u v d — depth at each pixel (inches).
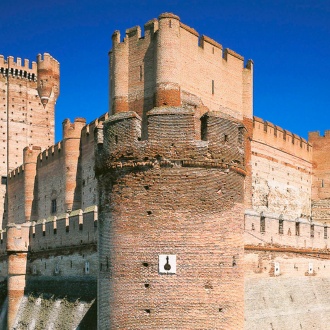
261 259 1584.6
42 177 2827.3
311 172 2632.9
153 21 1616.6
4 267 2390.5
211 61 1777.8
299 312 1643.7
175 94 1572.3
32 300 1973.4
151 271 904.3
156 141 919.0
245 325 1446.9
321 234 1866.4
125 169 935.0
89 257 1704.0
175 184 913.5
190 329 890.1
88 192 2349.9
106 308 946.7
